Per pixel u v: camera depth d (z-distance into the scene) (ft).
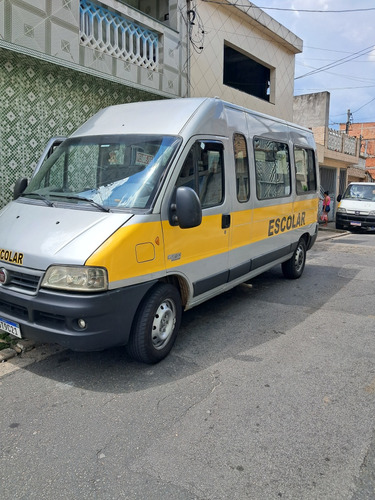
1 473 8.38
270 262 21.17
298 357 14.06
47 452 9.04
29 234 12.05
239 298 21.22
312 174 26.14
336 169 71.82
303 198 24.44
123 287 11.36
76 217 12.11
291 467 8.60
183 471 8.46
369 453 9.07
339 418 10.43
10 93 22.67
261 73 50.19
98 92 27.73
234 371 12.92
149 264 12.12
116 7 26.35
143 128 14.35
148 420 10.25
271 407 10.89
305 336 16.03
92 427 9.95
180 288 14.38
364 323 17.63
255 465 8.64
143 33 29.35
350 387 12.03
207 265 15.10
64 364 13.15
